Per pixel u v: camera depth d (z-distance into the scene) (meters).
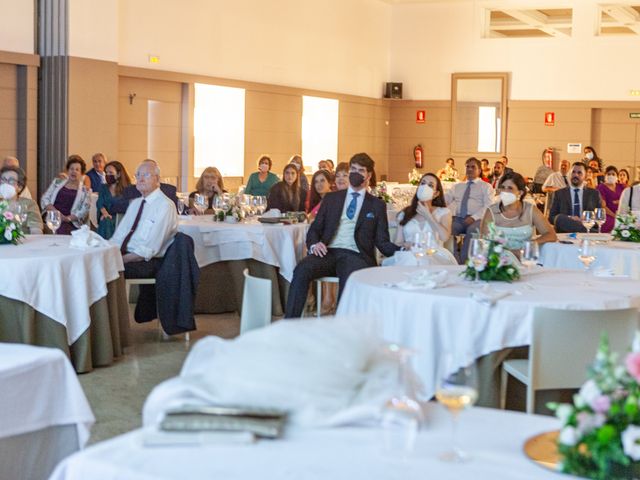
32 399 3.28
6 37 11.65
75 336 6.01
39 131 12.34
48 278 5.80
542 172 17.55
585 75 19.59
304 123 17.89
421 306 4.37
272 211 8.68
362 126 19.91
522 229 6.76
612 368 2.09
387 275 5.12
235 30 15.52
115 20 12.80
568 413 2.08
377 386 2.26
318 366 2.22
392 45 20.83
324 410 2.23
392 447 2.15
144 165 7.11
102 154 11.61
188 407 2.21
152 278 7.11
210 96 15.12
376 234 7.22
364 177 7.21
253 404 2.22
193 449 2.12
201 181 9.59
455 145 20.59
